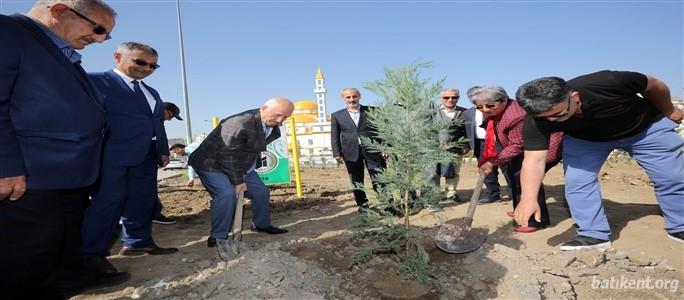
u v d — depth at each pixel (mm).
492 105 4258
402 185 3342
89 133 2588
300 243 4211
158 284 3328
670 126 3736
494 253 3625
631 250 3754
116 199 3664
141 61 3938
